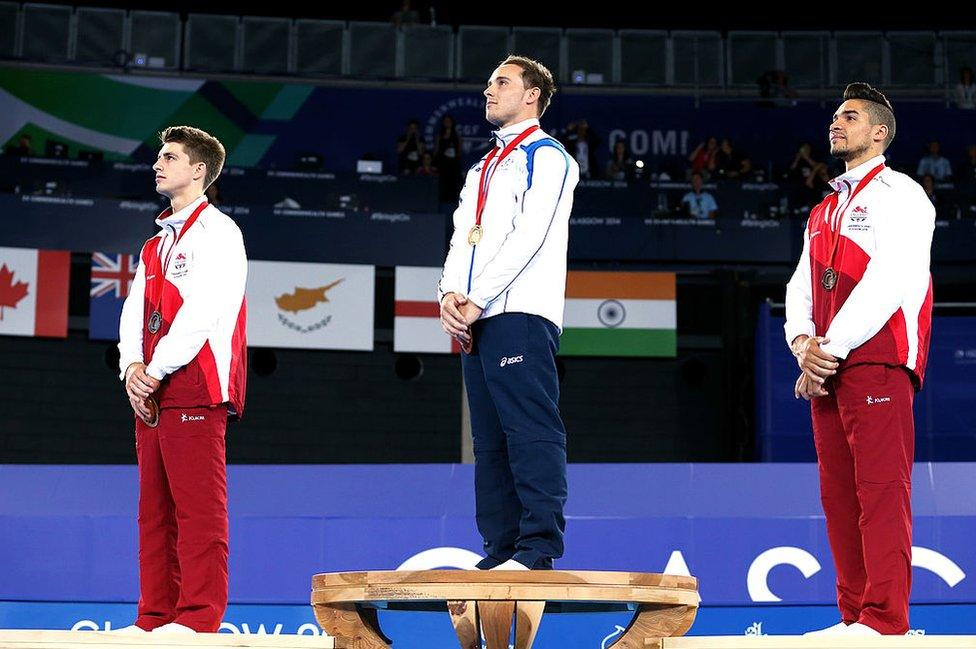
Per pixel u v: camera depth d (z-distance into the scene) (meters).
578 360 23.61
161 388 7.96
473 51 28.02
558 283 7.29
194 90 26.72
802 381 7.63
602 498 10.95
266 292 22.91
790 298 8.07
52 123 26.08
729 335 23.25
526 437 6.94
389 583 6.40
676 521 10.60
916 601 10.26
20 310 22.25
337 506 11.18
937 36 27.86
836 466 7.64
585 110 27.34
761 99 27.27
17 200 22.48
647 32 28.11
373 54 27.84
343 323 23.06
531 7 32.38
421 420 23.47
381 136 27.11
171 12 28.73
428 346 23.16
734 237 23.73
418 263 23.41
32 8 26.89
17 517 10.92
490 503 7.28
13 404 22.38
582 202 24.44
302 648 6.51
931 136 27.12
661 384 23.59
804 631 10.34
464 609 6.36
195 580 7.73
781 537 10.52
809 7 32.47
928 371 21.28
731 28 32.62
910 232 7.50
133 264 22.75
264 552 10.72
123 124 26.33
